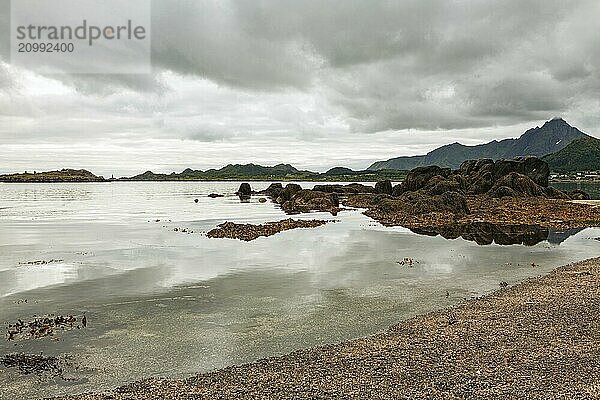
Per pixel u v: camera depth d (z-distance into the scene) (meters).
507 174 90.81
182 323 21.23
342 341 19.11
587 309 22.12
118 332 20.06
